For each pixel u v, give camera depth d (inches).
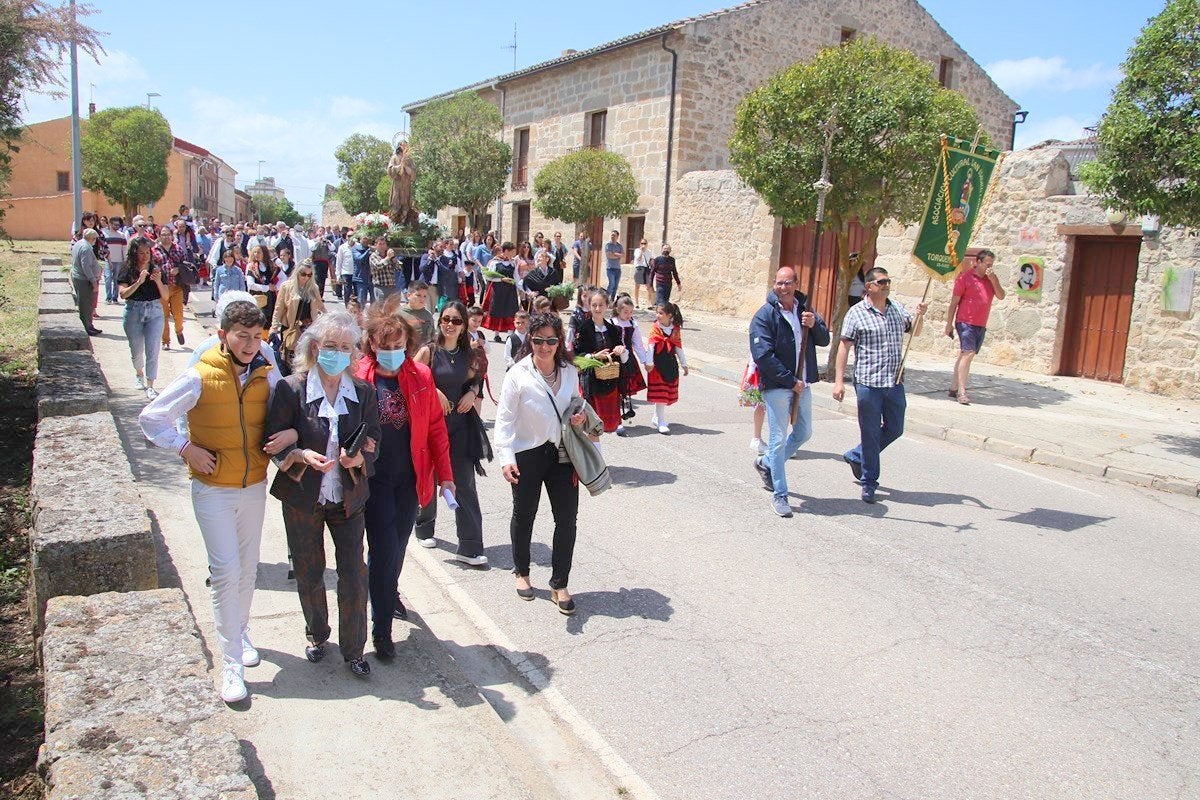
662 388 383.6
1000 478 338.6
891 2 987.9
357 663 163.2
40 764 113.6
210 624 180.5
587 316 316.2
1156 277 490.9
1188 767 151.9
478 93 1235.2
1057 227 537.0
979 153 325.7
